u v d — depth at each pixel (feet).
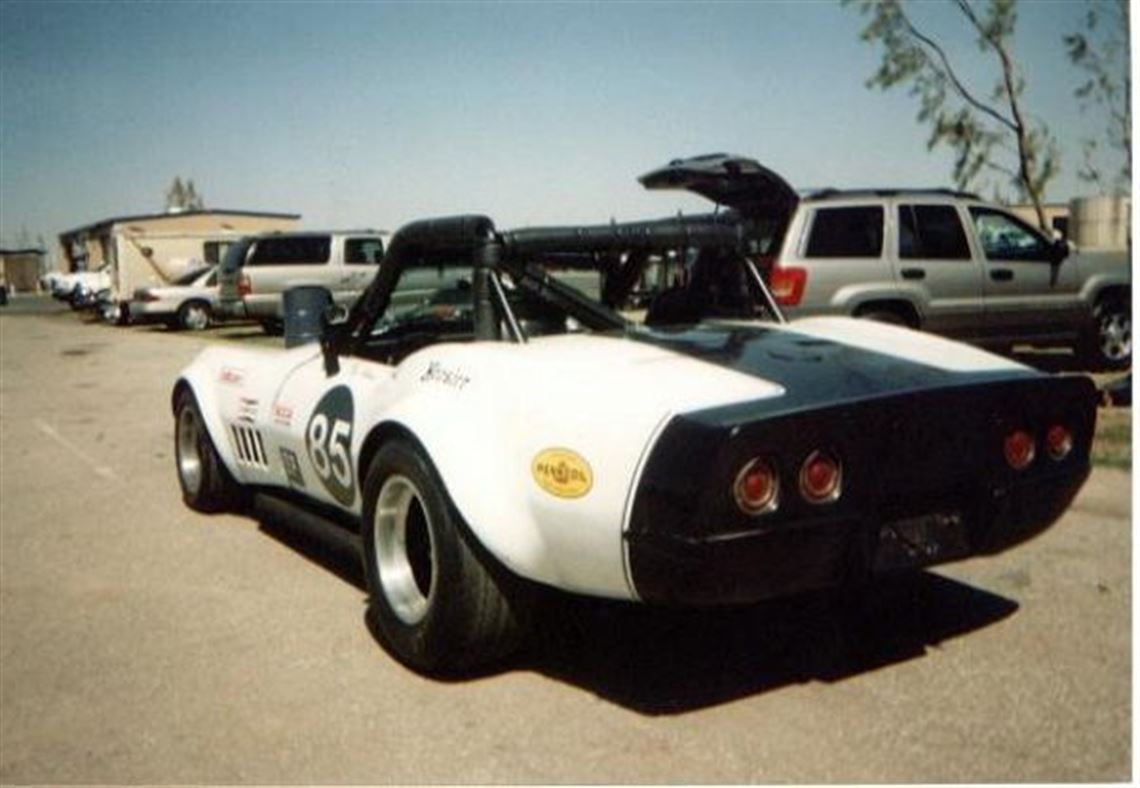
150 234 86.33
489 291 10.84
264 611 12.53
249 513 17.57
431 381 10.58
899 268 25.86
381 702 9.87
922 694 9.37
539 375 9.58
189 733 9.40
